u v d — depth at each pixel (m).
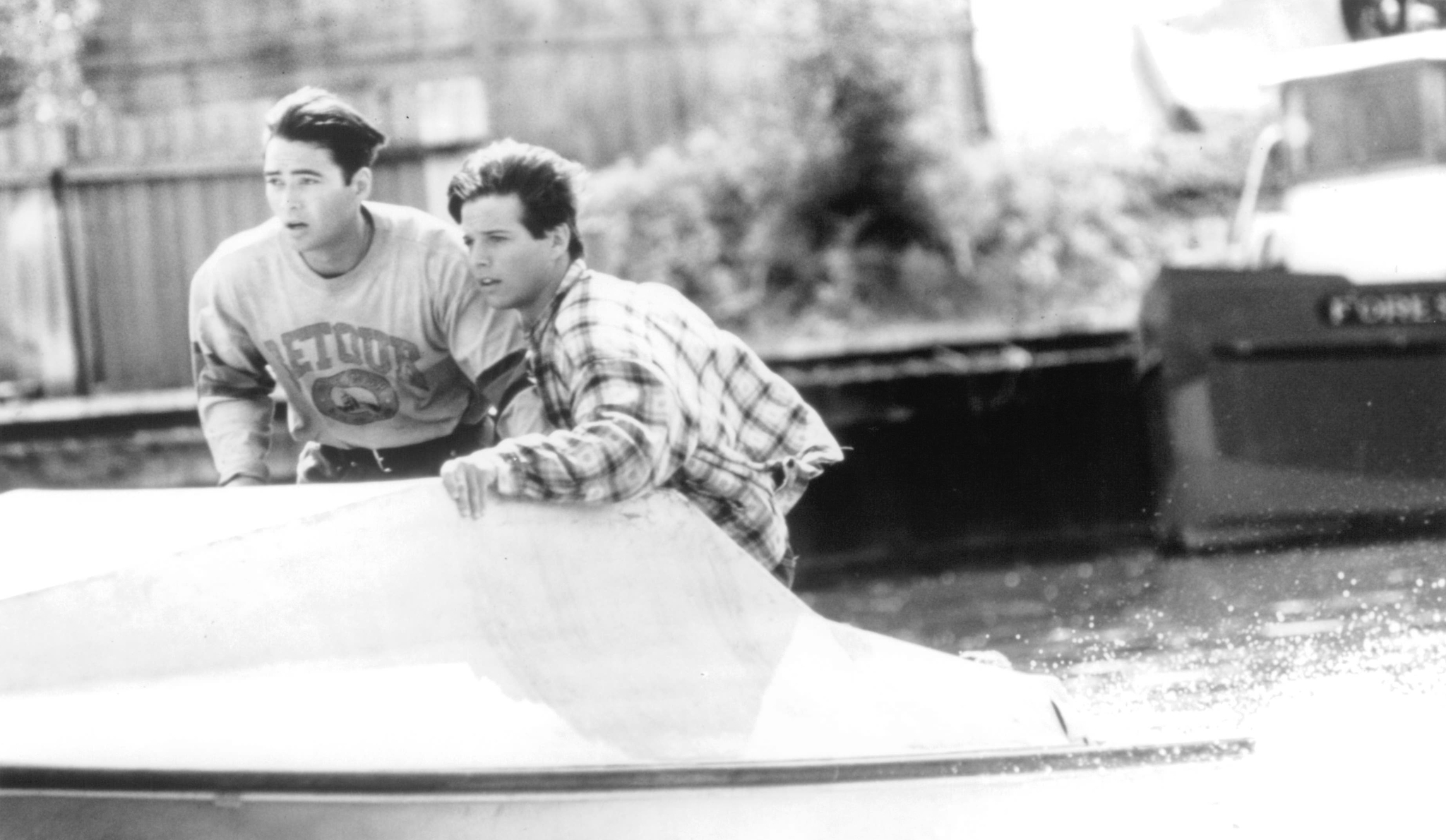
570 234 14.00
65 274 46.88
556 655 12.88
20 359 46.81
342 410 16.42
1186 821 13.81
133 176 47.12
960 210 51.88
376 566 12.58
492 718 12.32
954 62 53.50
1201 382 36.78
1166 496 37.59
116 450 42.00
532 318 14.09
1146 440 44.22
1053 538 42.91
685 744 12.88
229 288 16.03
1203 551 36.81
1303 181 38.91
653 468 13.38
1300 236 38.66
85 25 51.25
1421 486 36.00
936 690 14.41
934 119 52.56
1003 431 43.72
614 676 12.92
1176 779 14.21
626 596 13.28
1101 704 19.19
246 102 53.19
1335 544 36.38
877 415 42.91
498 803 11.95
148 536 12.70
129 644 12.03
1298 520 36.53
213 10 53.03
